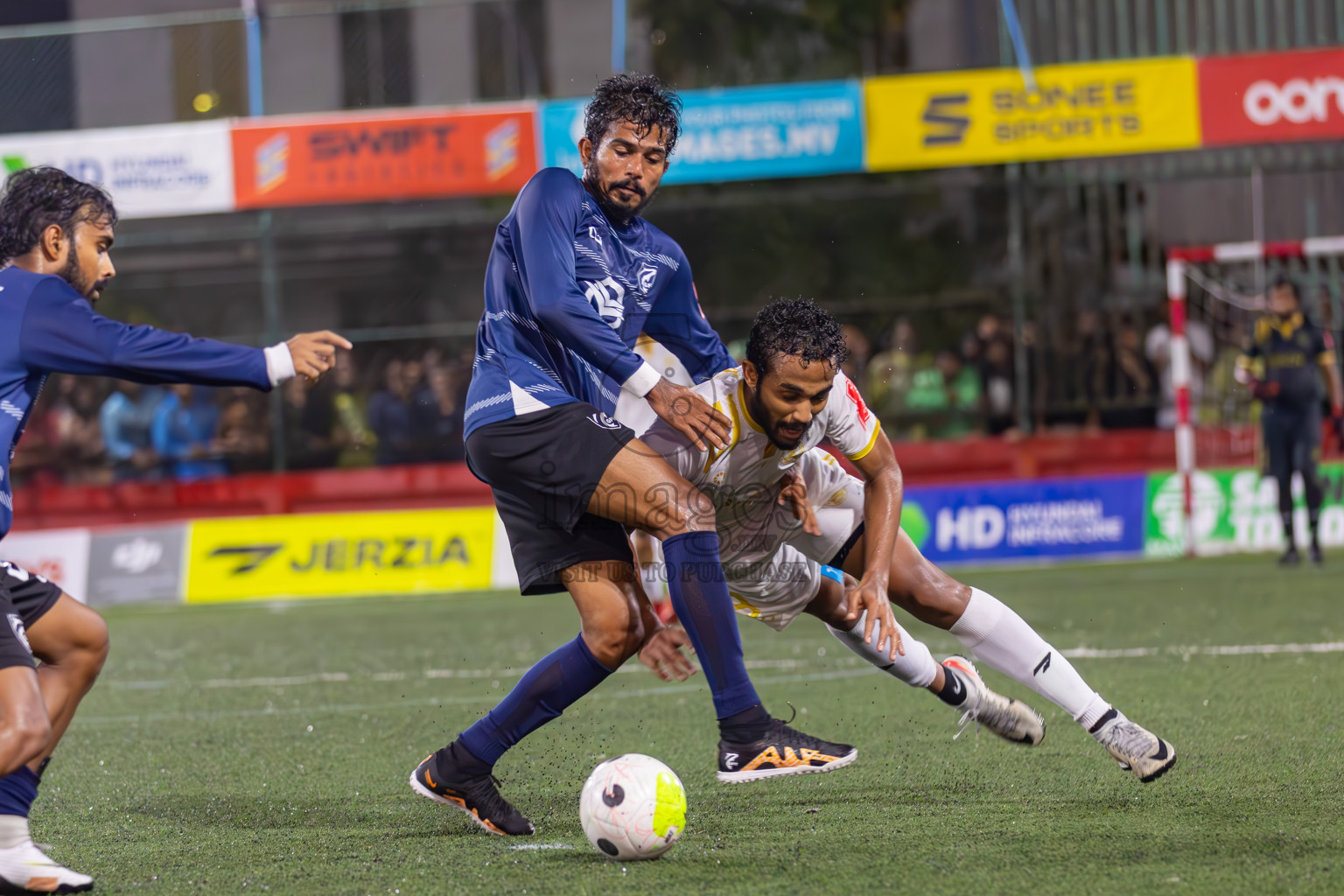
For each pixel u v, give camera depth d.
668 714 11.38
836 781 8.40
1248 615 16.30
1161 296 28.03
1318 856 6.13
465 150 24.95
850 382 7.54
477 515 25.05
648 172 7.83
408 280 29.98
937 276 31.41
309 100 29.56
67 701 6.52
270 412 28.11
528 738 10.42
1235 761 8.38
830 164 24.44
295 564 24.94
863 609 7.66
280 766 9.73
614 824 6.49
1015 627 7.71
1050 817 7.16
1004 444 27.22
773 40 34.25
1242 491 24.94
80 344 6.15
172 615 22.67
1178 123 24.08
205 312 30.38
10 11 35.38
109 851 7.18
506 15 29.11
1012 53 26.66
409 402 27.92
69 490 28.00
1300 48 24.34
